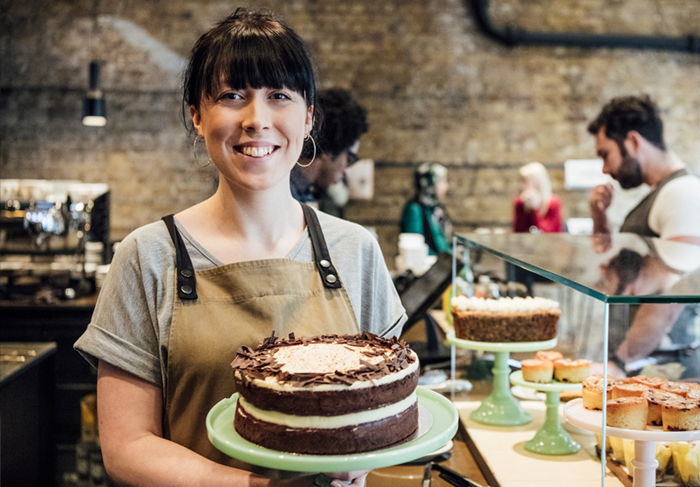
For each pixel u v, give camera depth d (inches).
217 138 40.0
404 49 262.7
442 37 262.7
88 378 140.9
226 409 40.1
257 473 40.2
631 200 255.3
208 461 37.6
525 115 265.1
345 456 32.9
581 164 255.9
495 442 55.8
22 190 151.2
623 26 264.8
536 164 205.6
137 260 42.1
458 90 264.4
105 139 255.0
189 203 257.1
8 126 253.1
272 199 43.6
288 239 45.6
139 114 254.8
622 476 42.9
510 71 264.2
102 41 252.7
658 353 51.3
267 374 35.3
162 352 41.1
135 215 257.1
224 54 39.3
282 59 39.7
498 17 263.3
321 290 44.1
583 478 48.3
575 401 48.6
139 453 38.2
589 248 62.1
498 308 62.3
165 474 36.8
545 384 55.0
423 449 34.0
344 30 261.3
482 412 61.2
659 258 54.6
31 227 139.9
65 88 252.7
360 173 254.8
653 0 264.4
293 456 32.9
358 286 46.4
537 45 263.6
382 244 264.5
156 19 253.4
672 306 51.2
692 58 265.7
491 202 266.8
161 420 42.1
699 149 266.8
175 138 255.6
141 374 40.8
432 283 80.0
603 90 265.3
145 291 41.7
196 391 40.6
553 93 264.8
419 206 208.8
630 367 51.6
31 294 142.6
